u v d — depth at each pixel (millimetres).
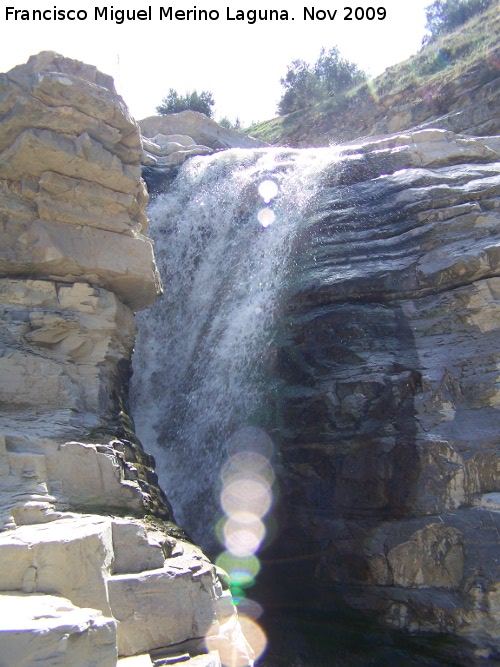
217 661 5309
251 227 12992
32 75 7508
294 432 9453
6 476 6066
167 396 12047
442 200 10273
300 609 8602
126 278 8344
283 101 34594
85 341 7891
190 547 6570
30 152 7492
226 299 12250
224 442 10359
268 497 9430
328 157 13531
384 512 8258
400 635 7672
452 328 8945
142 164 16188
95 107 7680
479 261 8922
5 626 4008
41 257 7766
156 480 8008
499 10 28406
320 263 10695
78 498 6359
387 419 8648
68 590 4938
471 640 7242
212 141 20141
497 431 7910
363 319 9438
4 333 7434
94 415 7551
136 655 5176
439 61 27406
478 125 20766
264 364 10406
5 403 6973
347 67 34250
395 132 25297
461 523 7641
